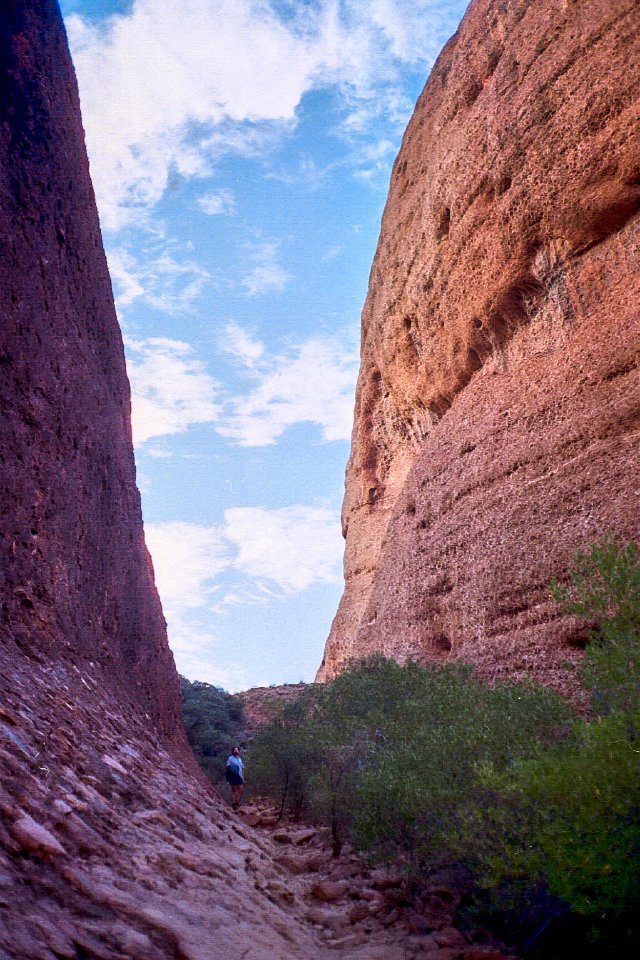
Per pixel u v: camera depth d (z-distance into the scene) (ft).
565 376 51.96
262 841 27.40
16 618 22.03
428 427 83.41
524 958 17.02
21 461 24.71
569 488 46.73
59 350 30.50
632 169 50.01
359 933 17.51
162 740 30.58
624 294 50.55
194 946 10.53
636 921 15.20
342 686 39.19
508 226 61.52
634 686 18.83
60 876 10.04
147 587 39.93
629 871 14.25
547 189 56.75
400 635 64.54
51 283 30.83
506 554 50.19
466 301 68.33
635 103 49.98
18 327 26.53
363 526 103.30
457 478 60.64
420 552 63.77
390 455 100.37
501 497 53.11
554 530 46.47
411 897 20.99
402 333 86.48
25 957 7.39
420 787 21.99
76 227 36.17
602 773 14.98
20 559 23.36
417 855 21.93
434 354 76.69
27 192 29.71
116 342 42.98
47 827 11.43
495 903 18.01
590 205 52.80
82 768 15.88
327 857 26.68
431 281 76.69
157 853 14.21
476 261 66.69
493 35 70.59
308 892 21.33
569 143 54.90
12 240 27.17
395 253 91.50
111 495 35.60
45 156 32.55
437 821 20.97
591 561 22.52
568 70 56.08
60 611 25.49
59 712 18.48
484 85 71.77
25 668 19.57
